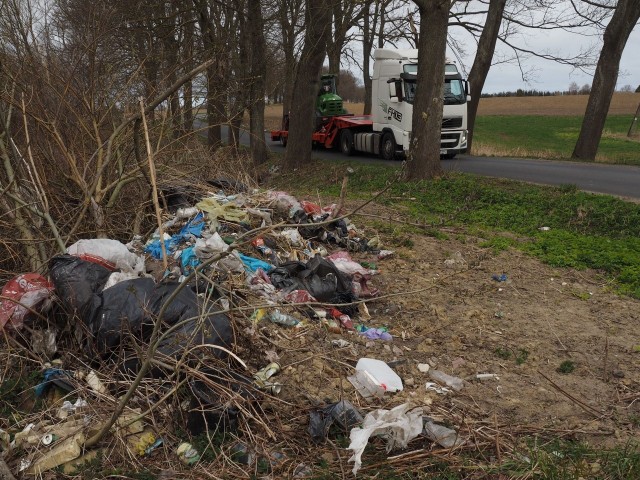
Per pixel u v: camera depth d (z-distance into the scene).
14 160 6.59
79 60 7.42
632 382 4.84
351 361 4.91
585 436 4.11
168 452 3.85
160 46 11.77
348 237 8.38
